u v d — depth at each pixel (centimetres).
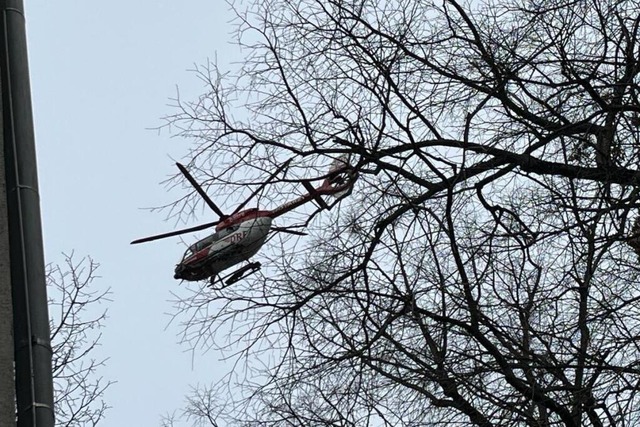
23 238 1015
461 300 1394
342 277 1449
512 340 1341
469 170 1459
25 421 925
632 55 1423
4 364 980
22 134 1076
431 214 1384
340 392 1391
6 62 1120
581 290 1350
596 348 1334
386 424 1373
